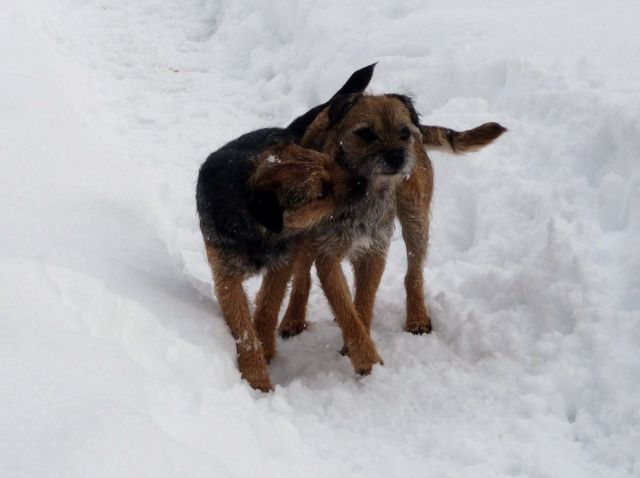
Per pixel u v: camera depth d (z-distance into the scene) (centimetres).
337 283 202
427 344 208
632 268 199
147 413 160
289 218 189
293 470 168
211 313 198
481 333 204
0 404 151
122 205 217
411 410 189
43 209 202
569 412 184
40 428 148
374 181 199
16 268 176
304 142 208
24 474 142
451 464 175
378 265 208
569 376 187
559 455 174
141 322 181
